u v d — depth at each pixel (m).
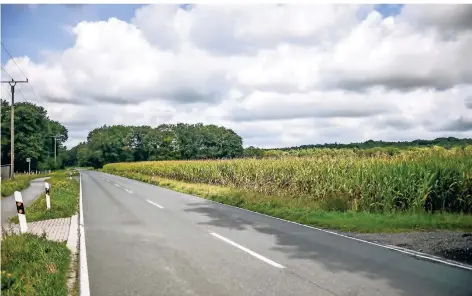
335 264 6.71
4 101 81.44
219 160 29.25
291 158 20.75
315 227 10.77
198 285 5.58
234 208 15.39
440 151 15.61
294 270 6.33
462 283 5.61
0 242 7.64
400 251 7.71
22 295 5.04
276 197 16.31
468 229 10.11
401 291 5.27
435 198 12.77
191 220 12.14
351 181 14.34
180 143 119.38
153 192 23.95
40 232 10.05
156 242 8.71
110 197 20.41
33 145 79.88
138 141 138.12
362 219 11.38
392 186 12.94
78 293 5.38
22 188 27.55
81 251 7.86
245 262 6.88
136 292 5.31
